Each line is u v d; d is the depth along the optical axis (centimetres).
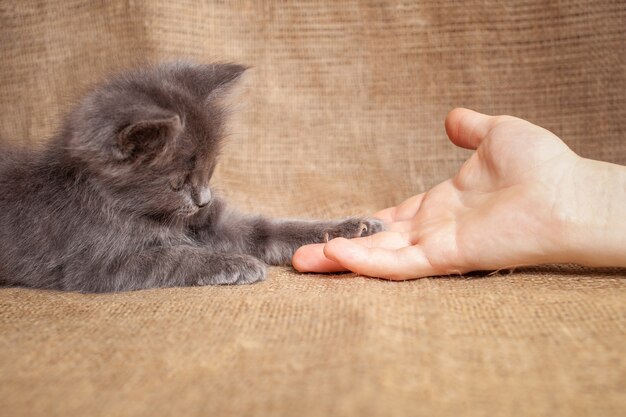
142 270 58
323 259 57
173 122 53
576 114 73
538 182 51
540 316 45
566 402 38
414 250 53
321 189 76
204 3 75
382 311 46
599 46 72
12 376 41
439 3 74
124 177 57
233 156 77
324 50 76
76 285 58
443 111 76
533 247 51
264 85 77
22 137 77
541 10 72
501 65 74
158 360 42
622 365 40
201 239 64
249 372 40
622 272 53
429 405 38
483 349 42
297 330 45
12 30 77
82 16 76
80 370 42
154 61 66
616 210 50
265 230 64
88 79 72
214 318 47
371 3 75
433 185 76
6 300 54
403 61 76
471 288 51
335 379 39
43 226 59
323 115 77
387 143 77
